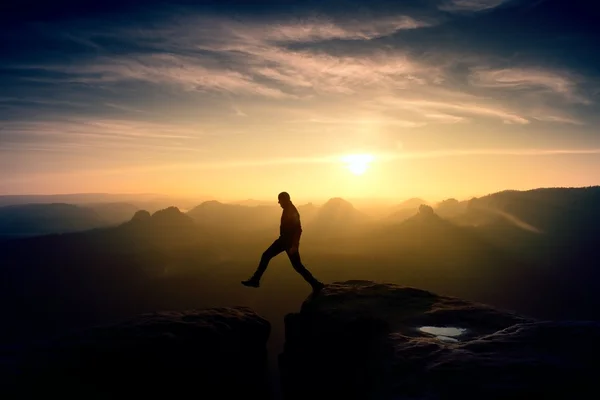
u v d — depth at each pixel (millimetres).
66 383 7445
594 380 5320
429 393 5461
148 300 160000
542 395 5043
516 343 6723
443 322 8891
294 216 10734
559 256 176250
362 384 7402
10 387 7074
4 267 186375
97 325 10062
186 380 8656
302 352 10273
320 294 11414
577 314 116375
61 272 187375
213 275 185250
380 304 10406
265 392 11047
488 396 5117
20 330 128000
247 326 11336
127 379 8031
